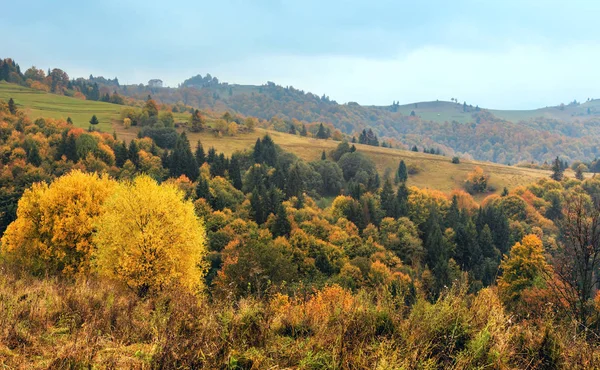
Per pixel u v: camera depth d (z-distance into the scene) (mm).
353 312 5016
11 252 23656
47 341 4965
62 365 4086
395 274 46188
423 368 3951
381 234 73625
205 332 4559
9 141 102062
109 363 4129
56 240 23078
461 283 5441
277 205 77438
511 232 78562
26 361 4301
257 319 4953
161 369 4043
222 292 6066
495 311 4898
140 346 4805
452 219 86500
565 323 5297
